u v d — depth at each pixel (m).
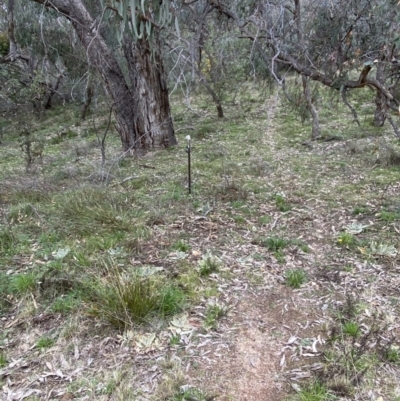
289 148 7.33
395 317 2.71
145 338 2.56
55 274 3.23
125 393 2.17
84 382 2.27
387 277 3.18
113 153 7.98
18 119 10.77
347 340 2.51
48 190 5.40
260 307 2.92
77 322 2.71
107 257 3.52
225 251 3.70
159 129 7.73
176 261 3.50
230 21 4.46
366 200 4.74
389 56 2.98
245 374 2.32
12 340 2.61
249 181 5.61
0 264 3.51
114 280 2.88
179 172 6.11
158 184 5.61
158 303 2.79
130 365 2.38
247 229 4.16
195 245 3.82
